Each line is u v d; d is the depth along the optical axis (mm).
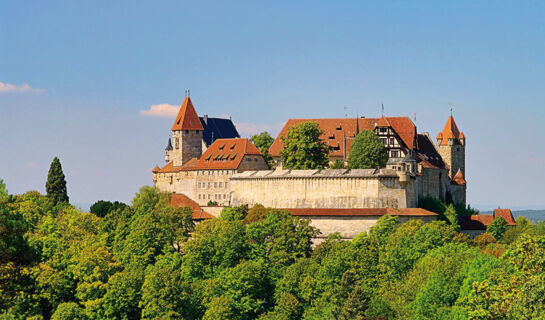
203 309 172875
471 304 127812
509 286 125250
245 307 175375
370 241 194875
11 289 116812
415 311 152000
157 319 162625
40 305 172125
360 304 155125
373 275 180750
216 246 198875
